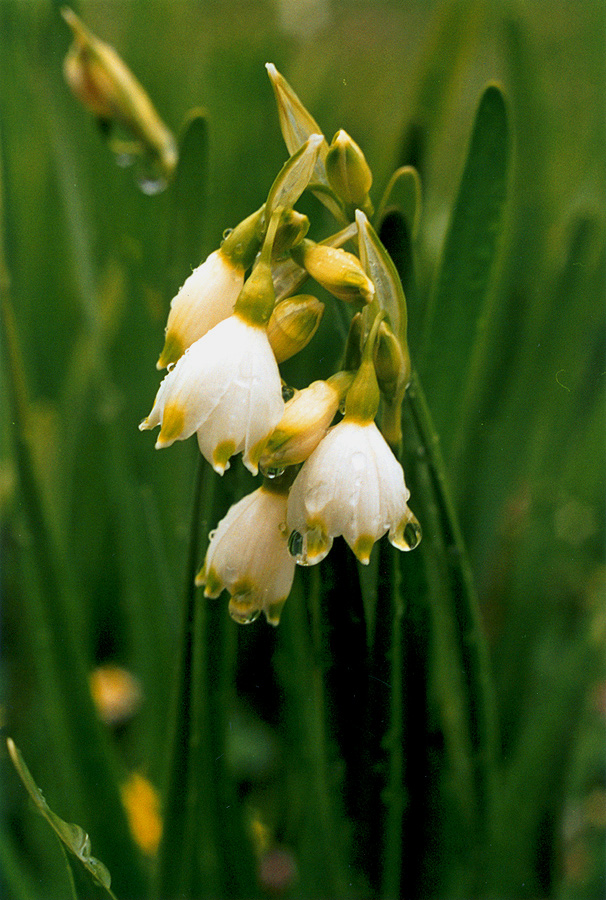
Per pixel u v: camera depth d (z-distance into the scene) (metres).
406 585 0.34
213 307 0.31
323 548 0.31
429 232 0.51
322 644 0.34
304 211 0.44
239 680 0.44
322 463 0.31
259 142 0.57
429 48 0.42
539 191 0.55
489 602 0.49
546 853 0.41
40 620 0.38
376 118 0.67
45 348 0.61
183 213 0.38
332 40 0.68
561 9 0.66
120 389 0.52
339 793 0.35
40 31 0.51
